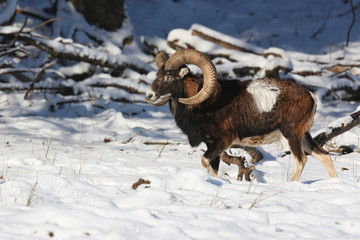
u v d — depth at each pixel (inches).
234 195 1130.7
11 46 2529.5
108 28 3134.8
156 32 3560.5
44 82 2551.7
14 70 2539.4
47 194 1055.6
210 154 1384.1
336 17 3754.9
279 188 1222.3
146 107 2583.7
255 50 2987.2
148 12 3850.9
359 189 1232.2
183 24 3690.9
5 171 1350.9
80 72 2817.4
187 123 1423.5
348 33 3294.8
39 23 3164.4
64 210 909.8
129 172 1448.1
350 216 1013.2
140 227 853.2
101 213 922.1
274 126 1384.1
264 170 1552.7
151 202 1025.5
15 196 1032.2
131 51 3166.8
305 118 1379.2
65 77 2694.4
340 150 1904.5
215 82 1338.6
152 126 2268.7
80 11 3122.5
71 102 2501.2
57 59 2908.5
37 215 892.6
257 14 3890.3
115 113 2363.4
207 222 906.7
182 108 1412.4
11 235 815.1
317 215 995.3
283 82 1392.7
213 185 1181.1
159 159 1694.1
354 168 1624.0
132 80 2834.6
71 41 2738.7
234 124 1392.7
